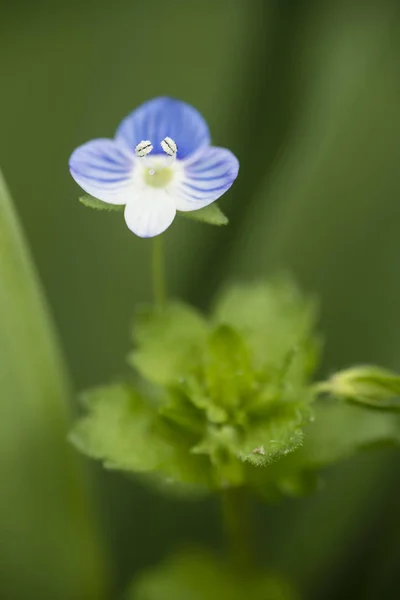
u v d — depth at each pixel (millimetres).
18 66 143
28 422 118
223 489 114
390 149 137
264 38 142
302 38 142
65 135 141
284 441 107
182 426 114
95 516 126
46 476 121
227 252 140
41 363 116
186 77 143
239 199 141
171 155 107
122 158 107
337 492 134
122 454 113
